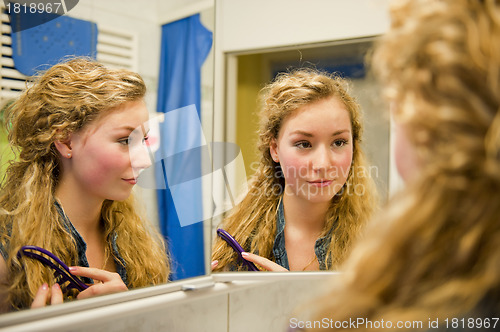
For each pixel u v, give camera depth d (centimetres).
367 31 117
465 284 37
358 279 42
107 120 85
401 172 45
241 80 123
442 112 37
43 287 77
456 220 38
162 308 98
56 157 78
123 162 88
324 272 115
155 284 95
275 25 123
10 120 72
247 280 111
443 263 39
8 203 73
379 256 41
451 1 39
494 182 36
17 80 73
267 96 118
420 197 39
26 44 74
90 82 82
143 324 94
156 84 93
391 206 42
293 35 121
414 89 40
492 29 36
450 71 37
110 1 85
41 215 77
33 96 75
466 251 37
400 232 39
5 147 72
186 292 98
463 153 36
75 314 79
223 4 127
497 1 37
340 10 119
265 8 124
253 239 113
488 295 39
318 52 120
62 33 78
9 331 70
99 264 86
